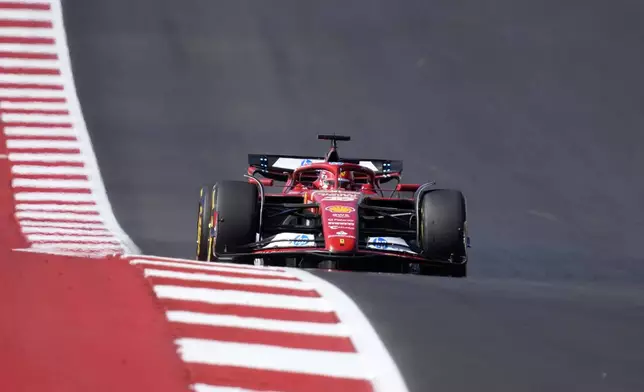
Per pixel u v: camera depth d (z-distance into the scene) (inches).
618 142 2513.5
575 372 561.3
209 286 748.0
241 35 3346.5
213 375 514.0
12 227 1501.0
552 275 1478.8
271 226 1238.9
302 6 3572.8
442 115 2824.8
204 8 3486.7
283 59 3221.0
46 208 1706.4
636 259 1611.7
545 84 2960.1
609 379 549.3
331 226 1153.4
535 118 2731.3
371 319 669.9
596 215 2026.3
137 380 496.4
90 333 580.4
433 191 1258.0
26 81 2519.7
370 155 2598.4
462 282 915.4
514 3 3523.6
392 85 3053.6
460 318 700.7
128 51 3061.0
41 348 541.0
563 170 2361.0
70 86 2566.4
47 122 2277.3
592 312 768.3
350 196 1255.5
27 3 2979.8
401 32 3398.1
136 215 1854.1
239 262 1237.1
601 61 3078.2
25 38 2783.0
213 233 1208.2
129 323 610.9
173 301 682.8
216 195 1221.7
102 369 510.9
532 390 519.2
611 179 2273.6
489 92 2945.4
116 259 852.6
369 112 2874.0
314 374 526.3
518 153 2508.6
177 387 490.0
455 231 1217.4
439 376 534.3
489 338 637.9
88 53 2942.9
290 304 700.7
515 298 818.8
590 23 3346.5
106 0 3344.0
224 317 644.1
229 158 2503.7
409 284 855.1
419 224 1250.0
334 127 2783.0
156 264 837.8
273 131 2736.2
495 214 2050.9
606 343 645.3
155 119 2652.6
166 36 3245.6
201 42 3253.0
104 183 2018.9
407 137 2699.3
